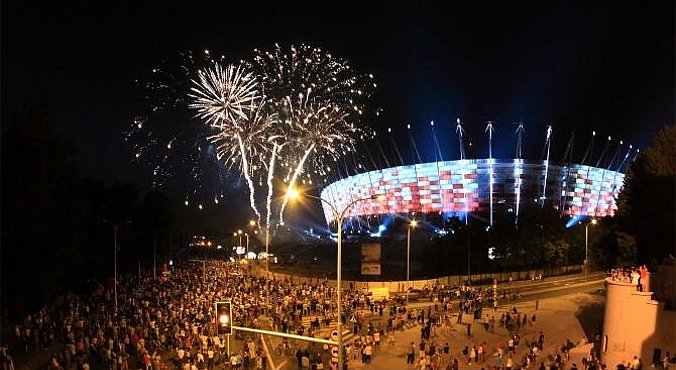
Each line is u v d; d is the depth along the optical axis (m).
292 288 78.44
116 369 35.09
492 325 55.31
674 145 56.81
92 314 55.53
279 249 187.75
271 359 44.16
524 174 174.62
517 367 39.91
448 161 181.00
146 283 82.31
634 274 41.09
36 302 43.84
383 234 184.50
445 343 49.38
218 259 180.38
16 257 41.72
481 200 176.88
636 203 58.03
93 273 65.00
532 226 103.06
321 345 48.38
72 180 49.84
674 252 51.97
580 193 178.38
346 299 69.69
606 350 40.25
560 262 105.75
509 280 92.75
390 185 191.62
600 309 60.69
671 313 36.50
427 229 171.88
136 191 87.25
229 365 40.50
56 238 45.41
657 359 36.03
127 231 81.44
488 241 101.81
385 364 43.19
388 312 66.31
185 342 41.38
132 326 46.22
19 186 41.84
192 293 66.44
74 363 35.91
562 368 38.50
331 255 151.12
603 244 65.56
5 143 42.59
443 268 104.81
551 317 59.84
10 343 41.12
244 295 67.06
